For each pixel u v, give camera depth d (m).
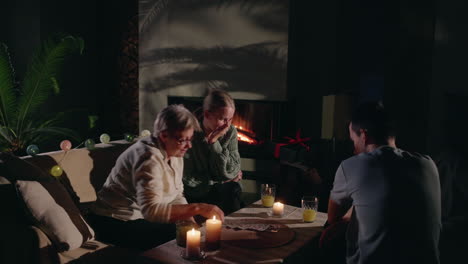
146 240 2.21
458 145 2.14
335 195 1.75
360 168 1.64
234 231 2.13
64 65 5.59
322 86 5.25
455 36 3.21
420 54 4.57
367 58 5.85
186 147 2.17
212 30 4.60
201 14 4.62
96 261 2.18
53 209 2.07
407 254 1.55
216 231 1.91
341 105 5.75
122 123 6.14
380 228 1.57
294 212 2.50
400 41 4.64
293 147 3.97
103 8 6.00
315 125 5.21
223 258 1.85
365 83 5.92
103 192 2.32
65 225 2.07
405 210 1.56
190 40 4.72
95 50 6.04
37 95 4.68
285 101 4.38
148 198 2.06
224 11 4.52
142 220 2.29
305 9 4.64
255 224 2.22
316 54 5.03
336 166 3.86
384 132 1.68
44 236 2.04
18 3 5.45
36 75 4.63
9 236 2.02
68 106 5.71
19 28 5.49
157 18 4.84
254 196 4.39
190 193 2.85
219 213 2.12
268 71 4.40
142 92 5.04
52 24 5.45
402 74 4.67
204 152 2.81
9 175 2.06
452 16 3.29
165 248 1.95
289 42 4.30
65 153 2.57
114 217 2.28
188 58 4.75
